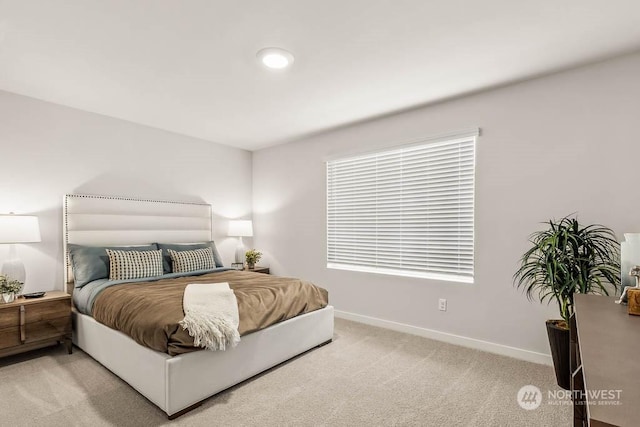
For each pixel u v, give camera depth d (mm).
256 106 3350
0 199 2973
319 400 2168
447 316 3234
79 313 2996
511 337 2869
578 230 2324
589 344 1090
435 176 3346
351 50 2279
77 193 3432
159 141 4117
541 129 2717
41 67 2514
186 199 4398
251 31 2047
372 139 3791
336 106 3340
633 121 2352
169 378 1938
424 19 1930
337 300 4141
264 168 5059
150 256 3434
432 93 3025
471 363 2727
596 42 2188
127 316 2303
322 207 4316
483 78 2729
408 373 2551
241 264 4605
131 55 2338
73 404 2107
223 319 2199
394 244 3646
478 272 3043
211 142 4691
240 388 2326
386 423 1924
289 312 2768
